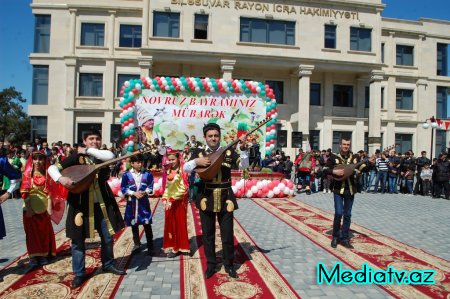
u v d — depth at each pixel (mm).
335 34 30000
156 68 28547
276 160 17281
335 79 30891
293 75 29812
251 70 29688
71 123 29828
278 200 13156
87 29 30547
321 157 16219
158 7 27484
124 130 17641
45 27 30688
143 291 4648
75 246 4785
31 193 5531
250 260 5973
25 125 54719
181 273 5328
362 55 30078
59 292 4578
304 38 29203
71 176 4645
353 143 29734
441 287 5020
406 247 6992
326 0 29469
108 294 4527
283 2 29031
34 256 5453
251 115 18812
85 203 4875
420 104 34188
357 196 15125
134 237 6270
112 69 30281
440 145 34781
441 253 6672
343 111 31062
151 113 17906
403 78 33906
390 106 33344
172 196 6129
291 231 8102
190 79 18188
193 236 7539
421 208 12180
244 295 4559
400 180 17016
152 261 5879
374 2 30484
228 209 5148
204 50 27859
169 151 6266
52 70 30406
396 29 33375
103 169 5152
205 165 4977
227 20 28172
